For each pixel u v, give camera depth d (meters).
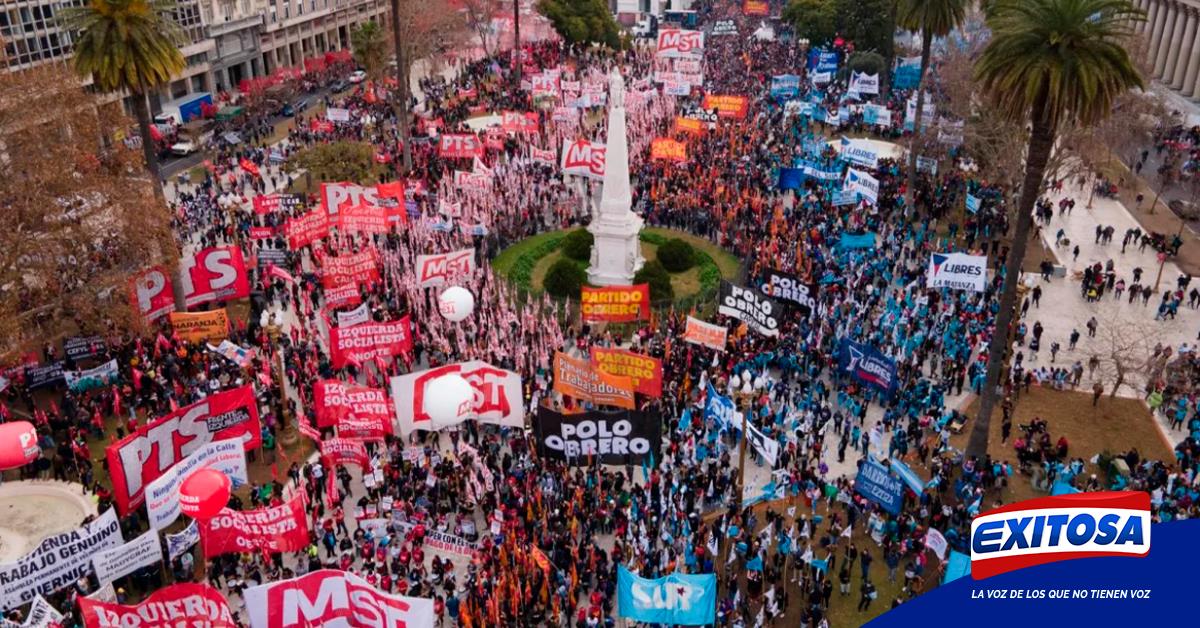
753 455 40.53
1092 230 67.38
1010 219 63.69
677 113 85.88
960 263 45.41
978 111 66.75
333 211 59.84
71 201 45.53
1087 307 55.75
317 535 35.03
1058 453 40.47
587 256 59.25
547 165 73.88
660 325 50.78
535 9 126.69
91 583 31.00
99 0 47.41
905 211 65.56
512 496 35.44
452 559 34.88
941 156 72.31
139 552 29.44
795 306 48.88
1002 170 63.66
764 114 86.69
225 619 24.36
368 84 96.69
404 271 55.28
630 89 92.75
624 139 53.34
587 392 39.25
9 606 28.77
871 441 39.78
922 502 36.53
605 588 32.16
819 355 45.41
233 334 49.25
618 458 34.97
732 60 110.88
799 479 37.22
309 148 75.88
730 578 33.38
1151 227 67.75
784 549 32.47
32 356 47.31
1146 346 46.12
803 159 72.62
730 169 71.75
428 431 41.22
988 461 39.00
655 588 26.73
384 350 42.56
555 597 30.17
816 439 39.97
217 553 30.75
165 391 42.91
